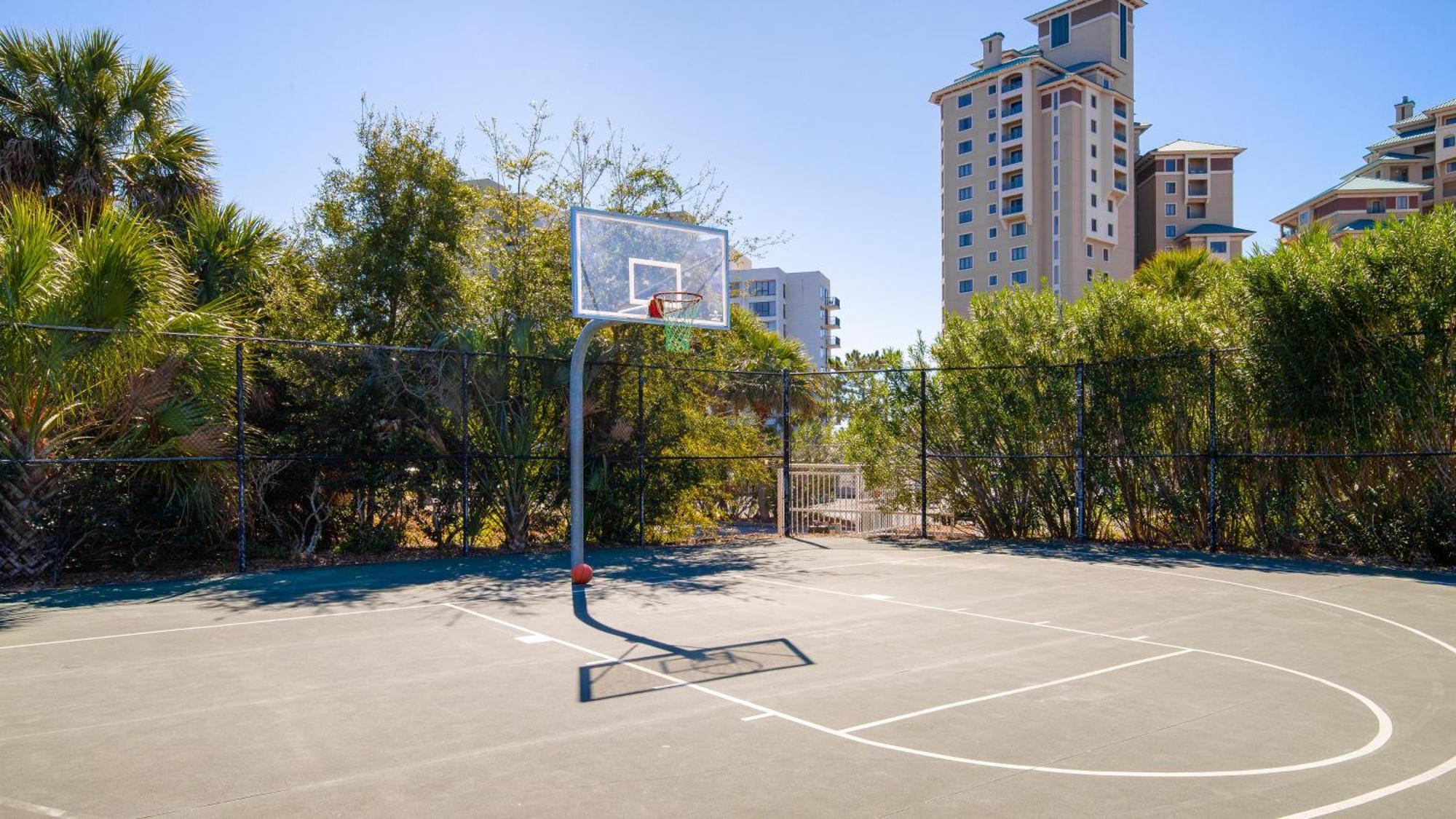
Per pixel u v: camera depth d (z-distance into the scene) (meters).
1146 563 13.49
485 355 14.45
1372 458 13.30
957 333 18.27
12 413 10.98
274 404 13.79
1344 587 10.94
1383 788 4.43
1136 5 69.69
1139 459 16.06
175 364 11.62
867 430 18.81
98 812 4.14
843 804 4.21
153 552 12.40
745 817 4.06
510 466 15.09
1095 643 7.79
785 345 29.48
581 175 18.55
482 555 14.62
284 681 6.53
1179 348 15.73
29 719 5.61
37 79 14.84
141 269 11.33
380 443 14.16
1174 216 76.44
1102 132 65.75
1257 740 5.17
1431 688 6.31
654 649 7.55
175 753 4.96
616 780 4.52
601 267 13.74
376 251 17.80
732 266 20.73
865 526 19.23
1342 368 13.55
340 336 17.42
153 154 15.91
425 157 18.12
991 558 14.17
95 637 8.10
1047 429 16.89
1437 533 12.73
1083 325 16.69
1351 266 13.25
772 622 8.77
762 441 20.53
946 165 70.69
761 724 5.48
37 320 10.73
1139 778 4.56
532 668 6.90
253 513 13.39
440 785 4.46
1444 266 12.59
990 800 4.26
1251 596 10.37
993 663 7.04
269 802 4.24
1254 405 14.77
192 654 7.42
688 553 15.05
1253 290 14.19
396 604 9.91
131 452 11.84
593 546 16.09
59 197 14.76
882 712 5.72
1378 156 81.62
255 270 15.63
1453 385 12.70
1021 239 66.25
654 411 16.81
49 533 11.43
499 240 18.75
